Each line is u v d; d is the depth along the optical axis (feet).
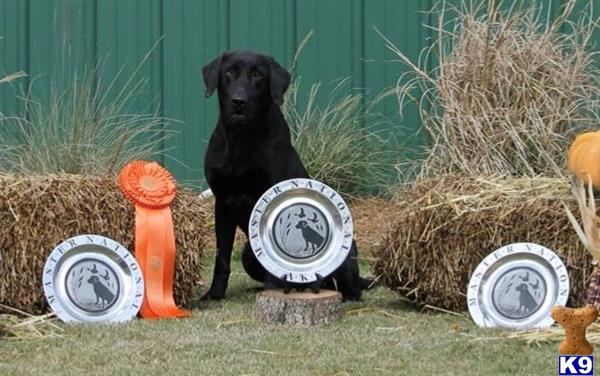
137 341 18.13
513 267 19.69
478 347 17.72
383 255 21.76
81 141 28.84
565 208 19.16
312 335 18.63
